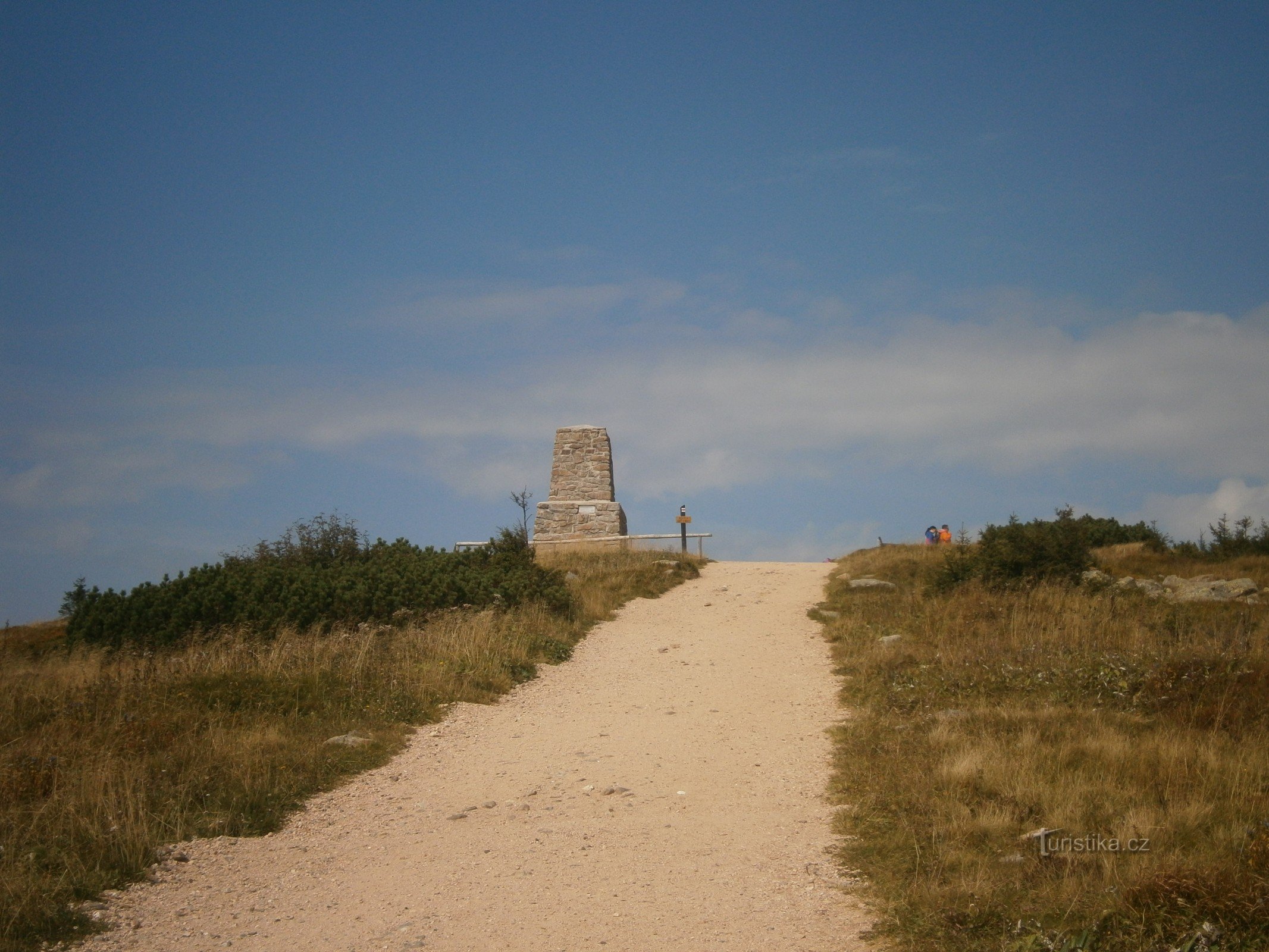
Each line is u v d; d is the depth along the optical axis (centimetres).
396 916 784
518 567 2398
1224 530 2839
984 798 948
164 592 2108
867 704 1461
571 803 1089
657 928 741
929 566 2631
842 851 882
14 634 2534
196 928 767
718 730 1405
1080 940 643
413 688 1527
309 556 2559
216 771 1113
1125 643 1620
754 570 3131
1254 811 848
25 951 712
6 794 990
